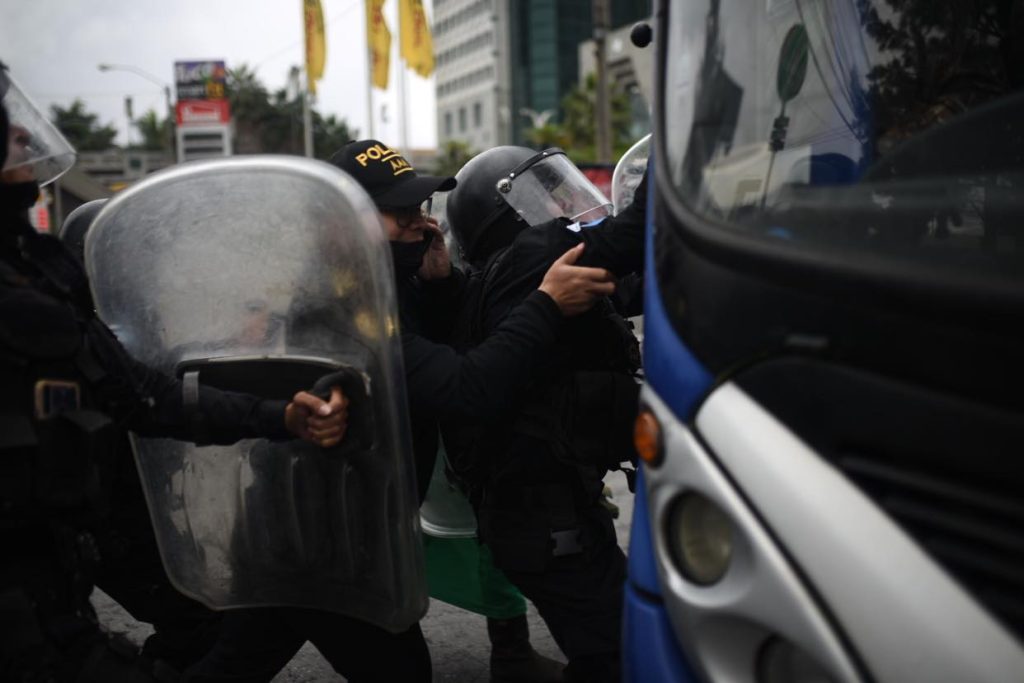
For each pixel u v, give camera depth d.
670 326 1.66
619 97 53.97
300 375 2.26
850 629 1.34
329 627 2.52
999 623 1.27
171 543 2.52
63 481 1.83
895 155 1.97
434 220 2.71
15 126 1.96
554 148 2.85
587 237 2.42
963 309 1.30
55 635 1.85
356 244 2.16
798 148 1.99
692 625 1.55
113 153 64.88
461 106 111.69
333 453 2.23
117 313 2.35
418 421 2.54
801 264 1.47
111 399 2.04
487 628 3.59
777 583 1.41
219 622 2.96
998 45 2.31
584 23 103.94
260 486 2.42
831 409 1.41
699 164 1.84
